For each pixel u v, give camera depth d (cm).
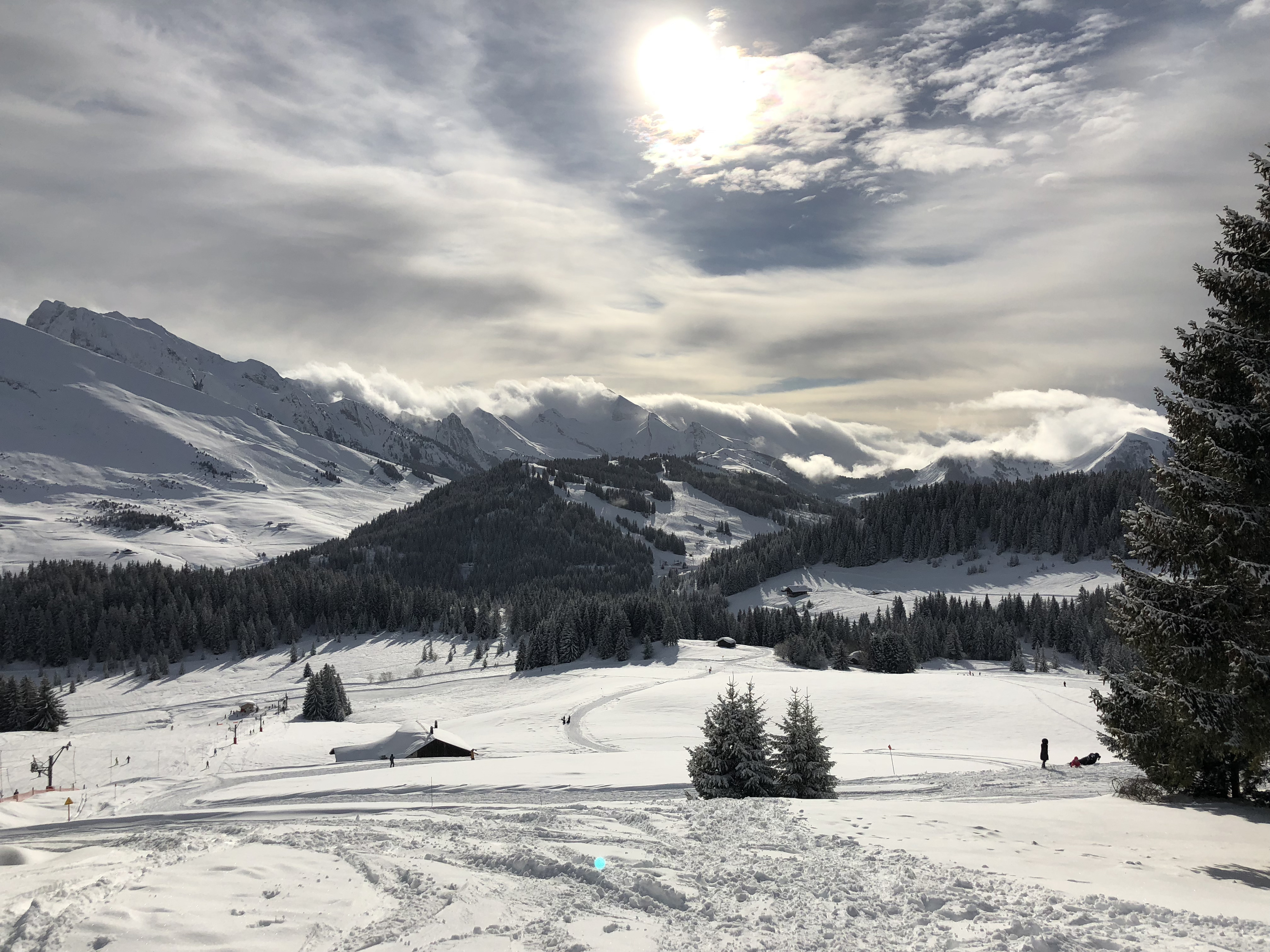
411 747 6381
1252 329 1873
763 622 15238
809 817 1703
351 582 19962
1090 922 1016
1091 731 6281
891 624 15062
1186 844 1541
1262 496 1762
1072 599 17375
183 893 1176
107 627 16325
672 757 4728
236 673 15100
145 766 6738
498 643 16950
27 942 993
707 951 927
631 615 14838
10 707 9869
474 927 1014
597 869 1243
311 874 1273
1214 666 1792
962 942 945
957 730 6369
